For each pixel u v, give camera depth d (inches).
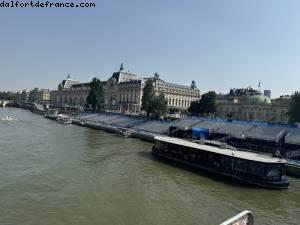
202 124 3757.4
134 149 2706.7
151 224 1105.4
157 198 1397.6
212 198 1448.1
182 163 2169.0
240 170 1796.3
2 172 1653.5
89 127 4813.0
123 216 1164.5
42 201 1269.7
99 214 1171.9
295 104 3759.8
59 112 7775.6
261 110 6299.2
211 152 1977.1
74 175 1688.0
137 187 1547.7
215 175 1913.1
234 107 6845.5
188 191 1537.9
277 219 1238.3
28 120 5541.3
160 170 1957.4
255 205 1387.8
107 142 3083.2
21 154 2153.1
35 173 1678.2
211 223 1142.3
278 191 1631.4
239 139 2933.1
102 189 1478.8
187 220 1160.2
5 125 4215.1
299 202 1467.8
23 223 1055.0
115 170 1865.2
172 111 7416.3
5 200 1253.1
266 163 1674.5
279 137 2802.7
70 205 1244.5
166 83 7667.3
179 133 3484.3
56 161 2001.7
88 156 2241.6
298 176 2006.6
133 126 4527.6
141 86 7263.8
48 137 3186.5
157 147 2443.4
